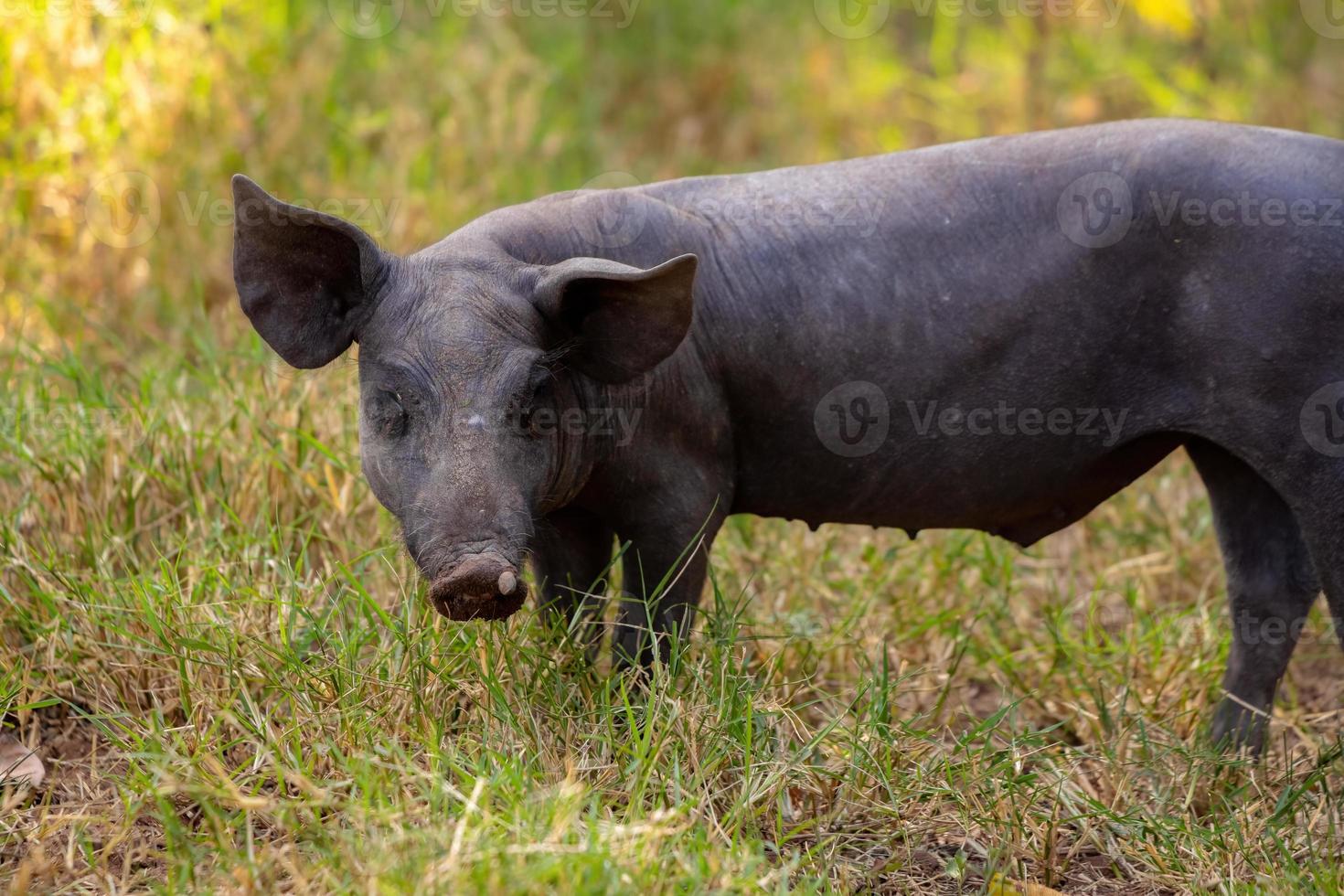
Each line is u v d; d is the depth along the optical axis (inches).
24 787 486.0
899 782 482.3
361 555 535.5
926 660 613.0
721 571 626.8
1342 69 1125.7
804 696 574.6
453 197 858.1
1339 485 478.6
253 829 450.6
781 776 462.9
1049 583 679.7
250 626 525.0
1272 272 471.5
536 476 446.6
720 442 499.8
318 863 397.1
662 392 483.2
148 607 509.4
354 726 465.7
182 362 676.7
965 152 509.7
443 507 421.4
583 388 473.7
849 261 495.2
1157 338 488.1
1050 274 488.1
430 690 480.7
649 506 491.5
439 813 412.8
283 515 614.2
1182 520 714.8
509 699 486.0
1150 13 1063.6
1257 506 536.7
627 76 1123.9
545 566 533.6
